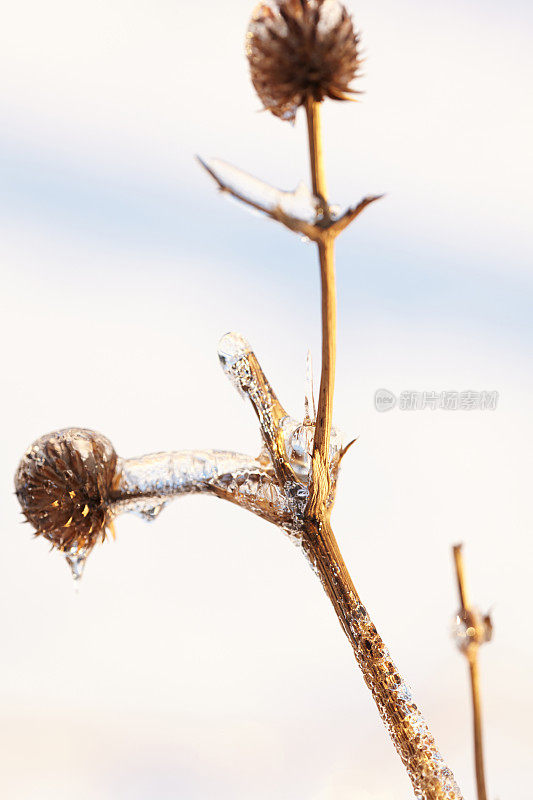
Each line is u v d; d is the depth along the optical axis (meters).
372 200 0.41
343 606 0.43
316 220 0.41
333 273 0.42
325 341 0.42
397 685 0.43
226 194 0.41
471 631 0.41
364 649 0.43
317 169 0.41
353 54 0.42
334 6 0.42
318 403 0.43
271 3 0.42
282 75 0.41
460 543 0.41
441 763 0.43
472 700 0.40
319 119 0.41
